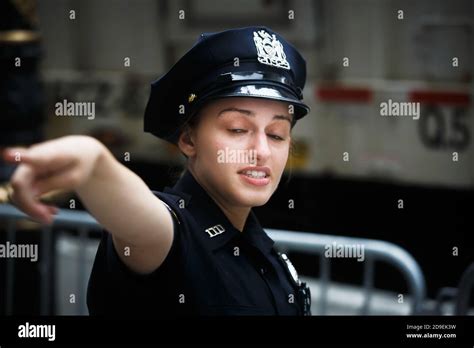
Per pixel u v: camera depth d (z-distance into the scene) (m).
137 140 11.36
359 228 9.91
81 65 11.98
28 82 7.64
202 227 2.99
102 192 2.19
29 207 1.83
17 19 7.57
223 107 2.90
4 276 7.51
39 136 7.79
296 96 3.09
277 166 2.96
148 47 11.41
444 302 7.57
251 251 3.09
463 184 9.20
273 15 10.14
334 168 9.97
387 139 9.61
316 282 10.02
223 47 2.98
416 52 9.42
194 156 3.05
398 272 9.77
